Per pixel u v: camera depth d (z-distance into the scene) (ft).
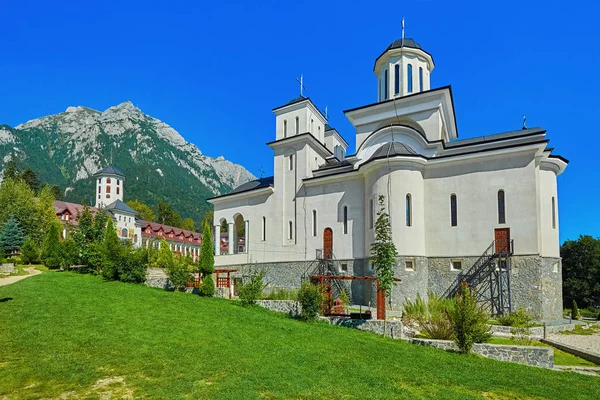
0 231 172.65
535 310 86.69
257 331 59.98
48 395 33.83
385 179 101.04
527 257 89.25
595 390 45.14
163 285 100.27
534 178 90.84
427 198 102.73
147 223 329.93
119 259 102.22
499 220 93.71
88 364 41.29
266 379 39.47
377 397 37.14
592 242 193.57
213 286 92.32
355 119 125.39
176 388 35.88
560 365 57.31
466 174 98.78
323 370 44.04
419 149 108.06
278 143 130.93
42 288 82.64
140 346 48.19
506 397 41.60
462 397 39.45
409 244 97.76
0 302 69.51
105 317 60.95
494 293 90.89
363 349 55.06
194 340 52.26
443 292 96.99
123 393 34.78
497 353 58.03
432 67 132.36
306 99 131.54
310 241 119.96
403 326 70.38
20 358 42.57
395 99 116.26
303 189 124.26
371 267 102.53
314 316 73.67
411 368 48.06
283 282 123.24
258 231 134.51
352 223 111.96
